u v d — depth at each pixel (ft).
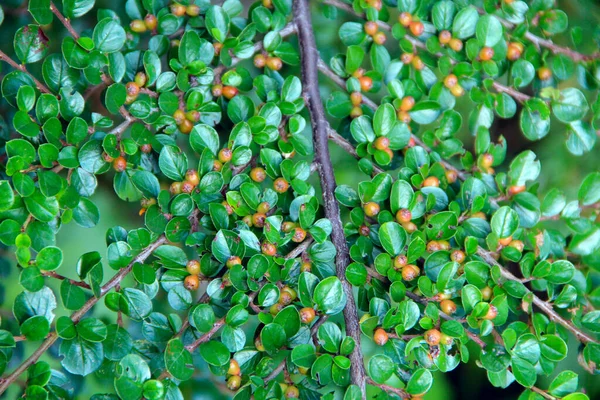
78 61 2.02
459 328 1.98
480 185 2.08
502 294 2.02
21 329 1.93
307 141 2.09
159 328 1.99
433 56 2.16
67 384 2.04
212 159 2.02
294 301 2.02
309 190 2.04
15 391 2.12
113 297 1.98
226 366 1.98
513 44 2.16
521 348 2.00
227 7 2.15
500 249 2.07
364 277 2.01
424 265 2.03
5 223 1.96
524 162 2.12
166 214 2.02
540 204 2.13
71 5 2.04
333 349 1.97
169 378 1.96
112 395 1.96
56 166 2.00
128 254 1.99
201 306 1.97
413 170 2.09
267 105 2.07
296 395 1.99
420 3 2.15
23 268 1.95
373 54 2.15
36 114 2.01
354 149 2.12
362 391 1.96
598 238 2.13
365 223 2.06
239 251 1.99
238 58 2.11
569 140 2.18
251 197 2.02
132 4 2.11
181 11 2.12
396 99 2.13
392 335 1.99
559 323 2.08
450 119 2.14
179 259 2.01
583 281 2.11
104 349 1.96
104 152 2.01
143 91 2.05
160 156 2.02
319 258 2.02
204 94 2.09
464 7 2.13
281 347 1.98
